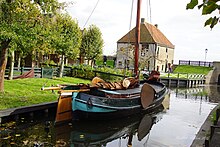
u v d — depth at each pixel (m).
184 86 43.09
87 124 12.61
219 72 56.19
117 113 13.38
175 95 29.36
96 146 9.85
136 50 18.88
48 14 13.88
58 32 14.54
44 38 13.06
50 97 14.41
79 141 10.12
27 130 10.55
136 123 14.13
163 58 56.97
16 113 11.02
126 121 14.39
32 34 12.35
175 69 59.53
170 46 59.94
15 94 14.16
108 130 12.17
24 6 12.87
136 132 12.21
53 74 25.66
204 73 55.00
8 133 9.85
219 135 7.22
